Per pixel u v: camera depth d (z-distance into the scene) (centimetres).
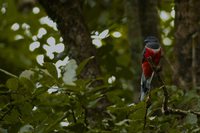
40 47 1436
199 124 944
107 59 1512
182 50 1228
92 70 1112
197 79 1188
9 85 809
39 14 1675
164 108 882
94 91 824
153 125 901
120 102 873
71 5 1169
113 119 877
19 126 866
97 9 1736
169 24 1784
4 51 1709
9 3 1691
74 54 1144
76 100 828
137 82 1248
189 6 1248
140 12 1282
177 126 899
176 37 1248
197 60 1205
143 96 1055
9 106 859
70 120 901
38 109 869
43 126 843
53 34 1436
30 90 817
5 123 877
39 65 1331
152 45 1036
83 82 793
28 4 627
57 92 821
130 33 1283
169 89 1015
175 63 1234
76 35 1151
